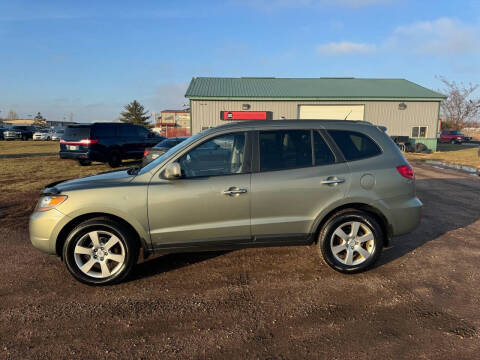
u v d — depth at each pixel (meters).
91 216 3.46
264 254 4.28
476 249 4.38
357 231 3.61
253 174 3.50
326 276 3.63
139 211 3.34
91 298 3.21
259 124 3.69
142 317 2.88
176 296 3.24
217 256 4.22
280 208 3.51
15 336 2.62
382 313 2.90
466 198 7.48
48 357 2.37
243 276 3.66
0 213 6.27
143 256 3.90
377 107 24.05
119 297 3.23
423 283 3.45
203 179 3.44
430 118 24.23
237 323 2.78
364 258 3.62
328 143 3.66
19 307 3.05
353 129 3.77
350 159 3.64
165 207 3.37
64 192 3.34
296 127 3.70
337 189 3.54
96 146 12.35
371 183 3.58
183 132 39.62
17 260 4.12
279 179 3.49
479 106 40.38
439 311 2.92
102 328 2.73
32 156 18.03
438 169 13.12
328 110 24.22
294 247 4.52
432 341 2.50
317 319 2.82
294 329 2.68
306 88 26.17
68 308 3.03
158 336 2.62
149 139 14.12
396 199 3.65
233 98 23.64
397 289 3.32
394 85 27.41
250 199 3.46
